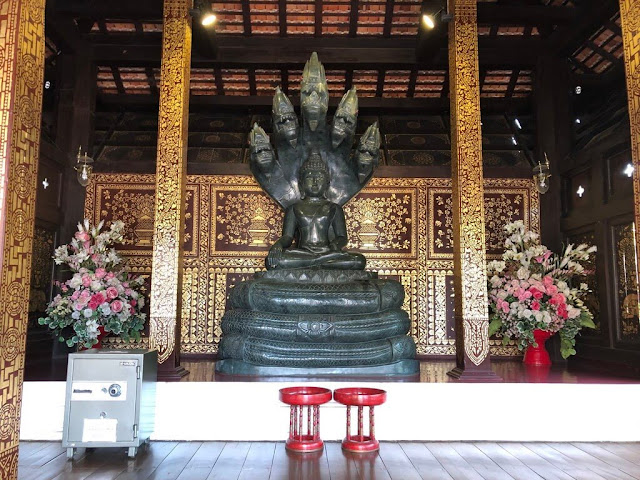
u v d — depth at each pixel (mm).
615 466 4250
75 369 4379
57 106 8250
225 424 5086
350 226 8352
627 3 3938
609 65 8078
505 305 6988
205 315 8086
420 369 6543
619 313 6875
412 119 9438
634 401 5203
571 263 7059
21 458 4355
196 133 9078
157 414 5086
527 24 7988
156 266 5719
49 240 7727
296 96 9281
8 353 3184
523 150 8742
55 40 7953
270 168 7590
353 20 8258
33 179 3465
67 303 6746
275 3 7996
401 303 6574
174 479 3828
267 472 4008
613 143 6945
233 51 8492
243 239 8258
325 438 5066
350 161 7738
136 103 9141
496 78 9109
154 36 8367
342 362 5953
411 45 8531
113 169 8305
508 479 3891
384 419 5133
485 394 5199
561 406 5184
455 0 6039
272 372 5906
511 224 7656
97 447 4523
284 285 6328
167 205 5812
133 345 7961
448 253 8305
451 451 4684
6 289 3170
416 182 8438
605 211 7125
